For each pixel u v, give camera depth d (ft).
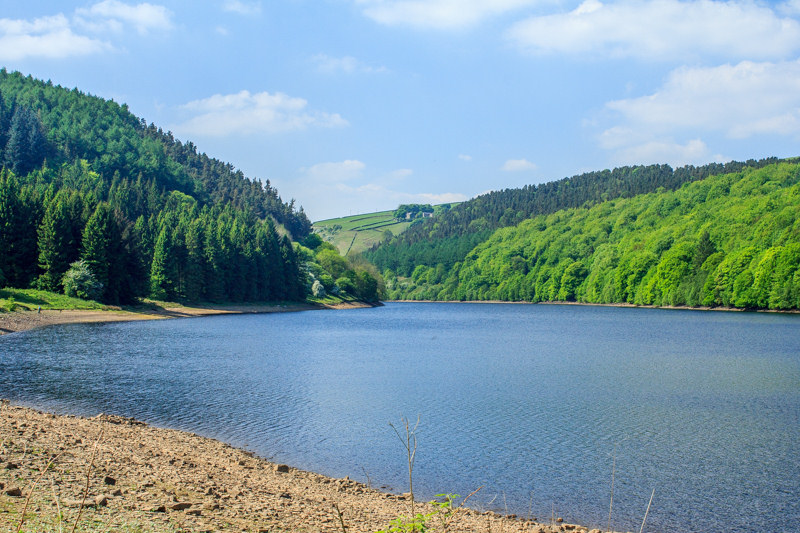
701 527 53.62
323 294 564.30
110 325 257.14
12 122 652.89
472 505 58.08
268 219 565.12
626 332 286.87
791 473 68.85
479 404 106.73
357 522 45.60
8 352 156.87
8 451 49.01
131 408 95.96
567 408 103.81
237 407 100.22
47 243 299.99
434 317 438.81
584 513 56.75
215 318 350.43
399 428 88.63
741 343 227.40
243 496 49.06
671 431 88.02
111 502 40.01
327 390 118.21
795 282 406.21
